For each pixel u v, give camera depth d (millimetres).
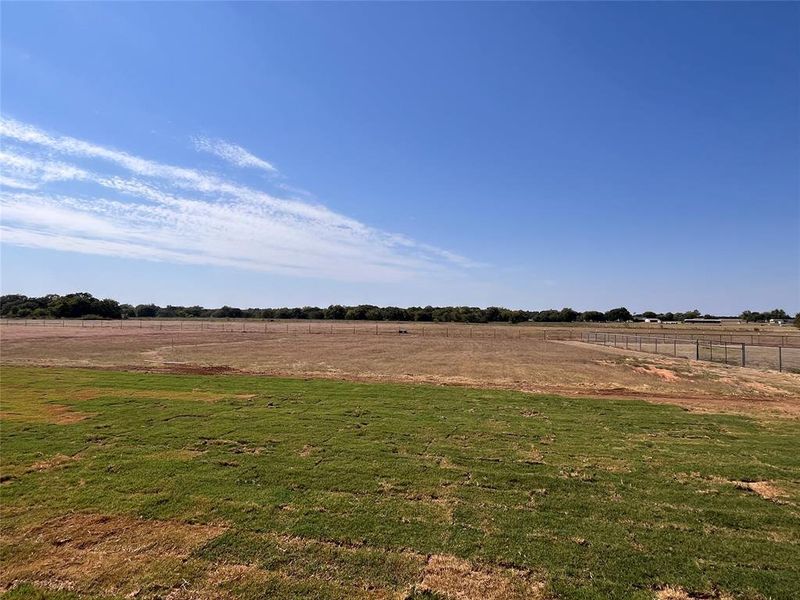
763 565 4617
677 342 55781
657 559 4695
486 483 6836
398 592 4113
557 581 4293
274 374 21281
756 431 10508
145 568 4453
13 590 4090
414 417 11258
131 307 162125
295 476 6988
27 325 82625
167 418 10797
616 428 10586
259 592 4078
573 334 75812
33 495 6207
